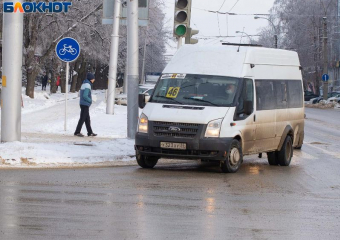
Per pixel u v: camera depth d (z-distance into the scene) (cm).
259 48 4169
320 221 2317
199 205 2550
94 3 11681
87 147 4275
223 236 2000
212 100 3766
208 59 3997
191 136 3616
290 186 3244
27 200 2506
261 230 2111
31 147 3931
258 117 3991
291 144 4447
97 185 2991
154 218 2244
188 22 4925
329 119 11000
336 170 4078
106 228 2052
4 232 1945
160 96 3856
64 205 2430
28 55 12394
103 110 10112
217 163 4278
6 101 4162
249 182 3328
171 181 3244
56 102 13225
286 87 4462
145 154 3712
